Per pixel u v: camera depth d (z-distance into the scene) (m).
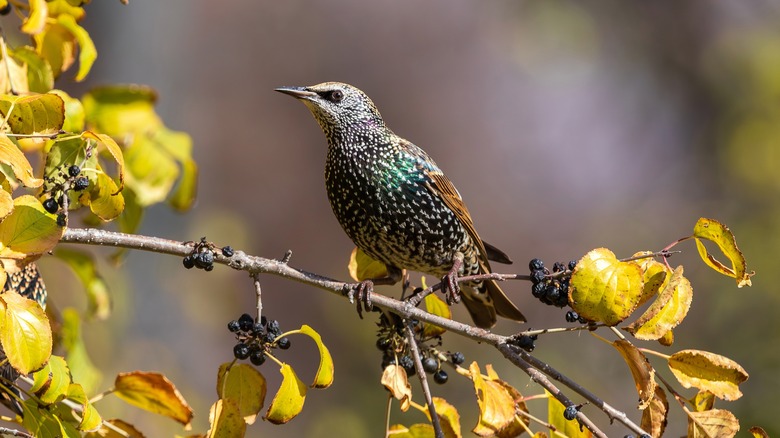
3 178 4.57
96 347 11.99
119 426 5.05
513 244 22.12
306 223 23.17
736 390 4.64
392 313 5.51
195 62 23.83
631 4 20.06
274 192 23.41
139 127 6.22
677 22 20.02
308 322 19.39
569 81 21.05
